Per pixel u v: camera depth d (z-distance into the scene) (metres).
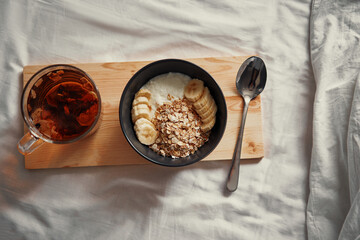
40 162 0.46
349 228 0.42
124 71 0.46
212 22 0.49
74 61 0.49
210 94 0.44
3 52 0.48
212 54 0.49
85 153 0.45
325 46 0.47
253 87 0.46
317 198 0.46
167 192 0.47
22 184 0.47
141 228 0.47
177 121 0.42
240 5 0.49
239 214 0.47
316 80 0.47
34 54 0.49
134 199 0.47
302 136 0.48
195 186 0.47
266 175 0.48
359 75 0.45
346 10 0.47
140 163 0.45
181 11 0.49
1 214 0.47
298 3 0.49
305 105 0.48
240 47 0.49
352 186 0.44
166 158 0.43
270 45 0.49
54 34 0.49
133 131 0.43
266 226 0.47
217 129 0.43
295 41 0.49
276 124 0.48
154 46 0.49
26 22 0.49
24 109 0.41
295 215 0.47
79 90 0.42
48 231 0.47
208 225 0.47
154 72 0.43
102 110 0.45
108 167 0.47
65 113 0.42
